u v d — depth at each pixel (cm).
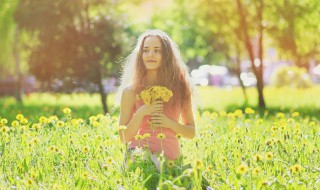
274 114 1758
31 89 4141
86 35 1833
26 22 1850
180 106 632
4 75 4422
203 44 2959
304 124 955
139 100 617
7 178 567
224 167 589
